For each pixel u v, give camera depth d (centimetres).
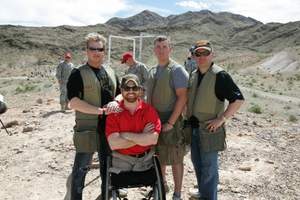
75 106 502
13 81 4497
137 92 459
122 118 463
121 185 453
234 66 12044
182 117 554
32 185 673
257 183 690
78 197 530
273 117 1784
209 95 515
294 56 10300
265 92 3806
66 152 836
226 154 848
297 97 3400
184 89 531
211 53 514
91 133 514
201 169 546
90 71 507
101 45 505
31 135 992
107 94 516
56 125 1080
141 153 470
